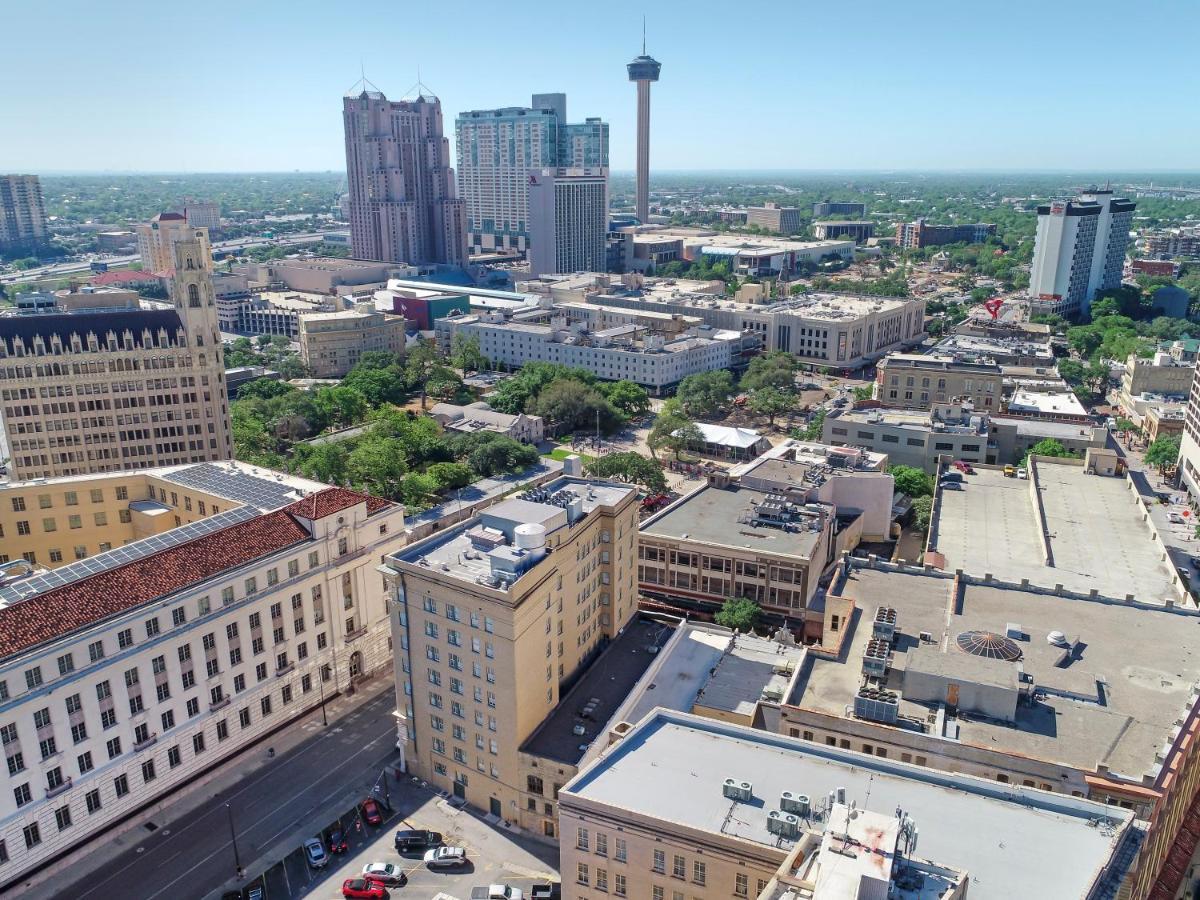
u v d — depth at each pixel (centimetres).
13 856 10950
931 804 8612
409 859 11756
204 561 13200
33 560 16600
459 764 12781
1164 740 10044
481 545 12681
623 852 8981
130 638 12006
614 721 11981
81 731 11531
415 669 12769
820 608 16825
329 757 13800
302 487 16225
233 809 12662
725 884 8506
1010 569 16600
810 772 9288
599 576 14162
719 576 17625
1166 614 12962
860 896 6531
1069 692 10925
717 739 9931
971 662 10925
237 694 13550
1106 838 8069
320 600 14788
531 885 11275
